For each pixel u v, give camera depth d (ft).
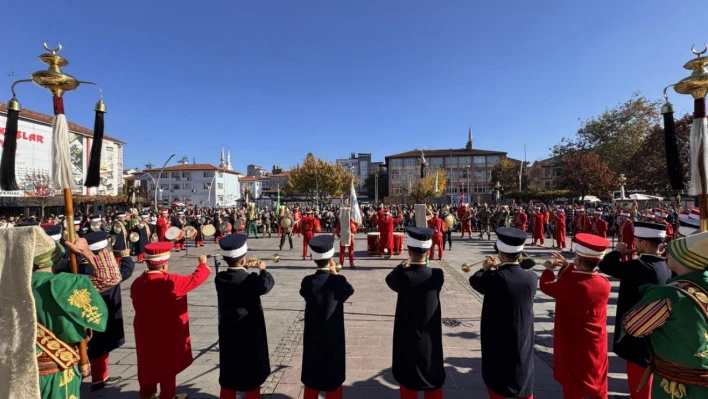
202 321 22.13
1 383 7.12
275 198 204.33
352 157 368.27
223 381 11.81
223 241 12.30
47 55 11.47
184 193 233.76
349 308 24.26
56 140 11.91
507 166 191.62
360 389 14.11
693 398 7.09
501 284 11.06
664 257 12.62
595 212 46.75
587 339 10.92
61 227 16.22
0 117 97.60
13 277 7.29
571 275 11.35
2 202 91.66
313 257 12.31
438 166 239.71
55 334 8.14
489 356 11.37
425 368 11.33
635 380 11.86
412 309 11.48
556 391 13.82
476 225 82.79
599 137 128.47
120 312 14.75
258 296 12.23
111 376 15.15
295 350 17.84
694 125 11.37
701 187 11.15
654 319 7.36
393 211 91.50
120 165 147.95
